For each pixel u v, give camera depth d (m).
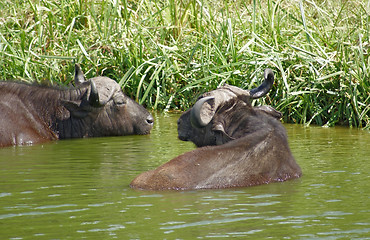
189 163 15.52
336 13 35.31
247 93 18.17
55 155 20.72
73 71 32.50
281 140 16.95
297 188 15.26
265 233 11.76
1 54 31.20
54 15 35.53
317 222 12.41
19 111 24.58
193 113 16.92
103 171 17.58
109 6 33.34
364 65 28.48
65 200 14.03
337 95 28.45
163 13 36.19
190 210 13.20
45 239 11.39
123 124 26.17
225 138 17.41
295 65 29.69
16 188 15.28
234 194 14.56
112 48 33.06
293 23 35.19
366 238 11.49
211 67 31.41
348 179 16.30
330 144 22.33
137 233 11.70
